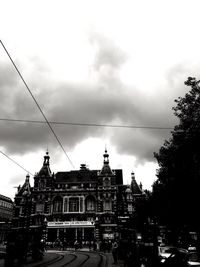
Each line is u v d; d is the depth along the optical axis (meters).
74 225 59.69
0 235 75.69
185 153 17.33
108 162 67.38
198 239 20.41
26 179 73.25
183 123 17.22
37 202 63.88
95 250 48.12
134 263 18.16
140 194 67.62
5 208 89.69
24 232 21.70
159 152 20.77
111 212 61.41
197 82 17.39
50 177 66.00
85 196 64.00
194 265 13.44
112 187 63.88
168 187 20.41
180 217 21.50
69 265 21.33
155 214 27.22
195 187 17.67
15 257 18.88
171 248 19.39
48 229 60.00
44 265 21.27
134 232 20.86
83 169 70.62
